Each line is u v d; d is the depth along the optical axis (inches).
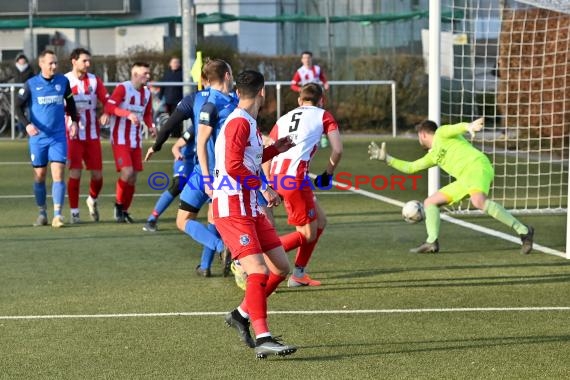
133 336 662.5
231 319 626.2
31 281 852.6
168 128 873.5
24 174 1744.6
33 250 1012.5
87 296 789.2
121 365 593.0
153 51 2775.6
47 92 1146.0
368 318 709.9
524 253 959.6
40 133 1157.1
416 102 2687.0
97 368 587.5
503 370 577.3
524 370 577.0
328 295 791.7
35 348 633.6
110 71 2721.5
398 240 1068.5
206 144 755.4
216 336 661.3
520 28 1956.2
